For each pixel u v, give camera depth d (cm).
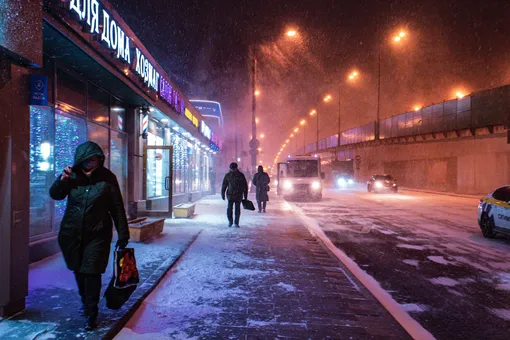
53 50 586
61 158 676
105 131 886
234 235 868
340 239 896
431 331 375
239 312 393
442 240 889
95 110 827
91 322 330
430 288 518
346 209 1630
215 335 337
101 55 659
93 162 334
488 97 2495
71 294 425
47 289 442
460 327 385
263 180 1405
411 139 3459
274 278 523
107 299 347
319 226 1112
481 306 448
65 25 514
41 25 379
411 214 1442
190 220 1123
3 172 348
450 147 3022
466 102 2700
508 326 389
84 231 327
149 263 576
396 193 2900
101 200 333
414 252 754
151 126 1264
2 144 345
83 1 538
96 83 818
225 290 466
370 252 752
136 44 868
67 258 331
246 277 525
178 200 1590
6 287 354
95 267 325
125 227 345
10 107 351
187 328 351
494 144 2562
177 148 1623
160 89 1101
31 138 586
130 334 336
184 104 1493
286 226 1027
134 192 1066
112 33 675
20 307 372
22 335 318
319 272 560
